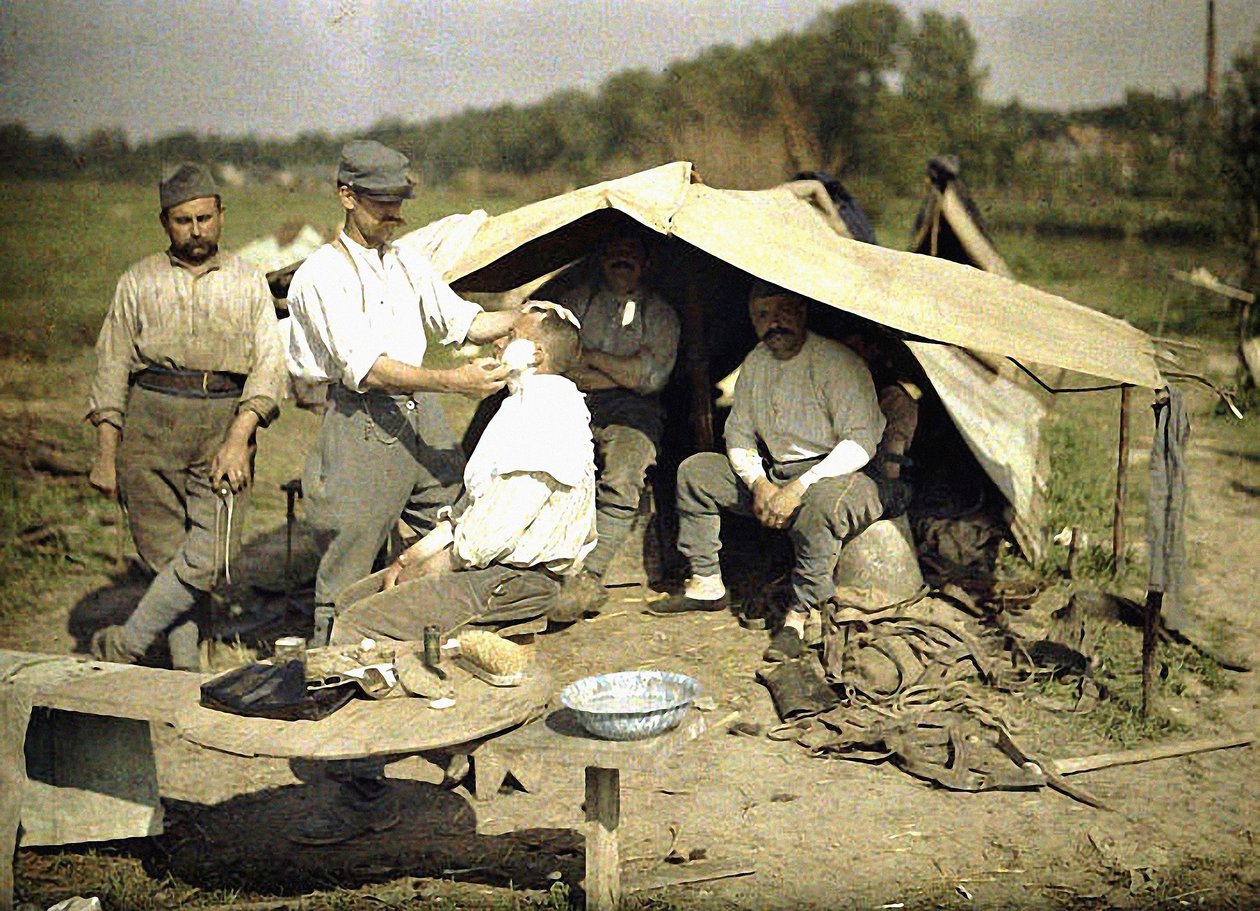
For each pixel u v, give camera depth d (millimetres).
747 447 6203
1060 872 4027
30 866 3961
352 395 4699
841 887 3922
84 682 3576
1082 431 10242
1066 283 16969
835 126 25719
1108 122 21797
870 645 5508
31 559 7195
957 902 3828
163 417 5184
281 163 26828
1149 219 19312
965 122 25266
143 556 5387
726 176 23578
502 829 4320
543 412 4148
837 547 5910
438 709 3320
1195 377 5223
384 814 4340
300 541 7492
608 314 6570
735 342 7668
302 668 3445
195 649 5410
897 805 4527
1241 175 13938
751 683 5652
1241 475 9383
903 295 5363
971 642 5625
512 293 7215
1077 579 6859
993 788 4617
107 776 3959
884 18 26312
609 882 3420
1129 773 4766
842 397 5973
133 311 5172
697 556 6543
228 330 5184
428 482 4965
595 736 3244
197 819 4367
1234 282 13797
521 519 3998
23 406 9828
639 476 6559
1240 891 3898
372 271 4648
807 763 4887
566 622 6406
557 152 29844
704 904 3809
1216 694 5555
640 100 28141
